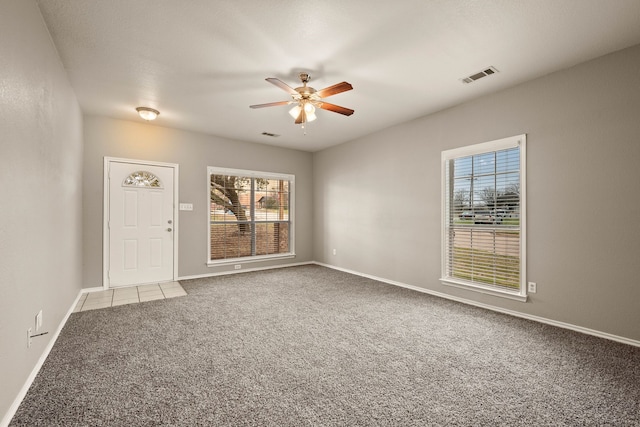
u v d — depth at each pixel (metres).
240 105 3.82
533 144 3.09
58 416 1.60
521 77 3.05
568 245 2.86
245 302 3.69
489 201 3.51
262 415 1.62
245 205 5.72
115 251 4.34
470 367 2.15
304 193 6.43
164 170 4.73
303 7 2.03
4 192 1.51
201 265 5.10
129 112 4.07
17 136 1.67
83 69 2.88
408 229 4.45
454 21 2.18
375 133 5.01
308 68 2.87
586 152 2.74
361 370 2.11
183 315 3.22
